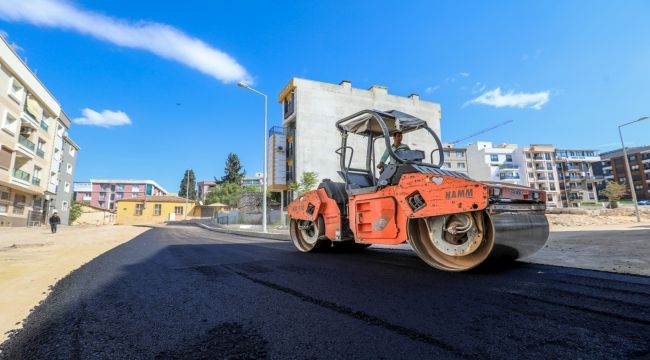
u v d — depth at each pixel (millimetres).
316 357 1638
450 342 1801
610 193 58781
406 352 1682
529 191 4004
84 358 1679
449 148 77500
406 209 4215
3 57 22750
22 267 4691
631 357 1586
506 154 78438
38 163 28891
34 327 2158
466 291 2898
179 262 5125
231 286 3270
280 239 11625
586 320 2125
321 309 2432
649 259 4465
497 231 3465
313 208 6199
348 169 5656
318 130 35875
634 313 2250
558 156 81312
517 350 1688
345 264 4609
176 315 2361
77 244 9180
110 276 3943
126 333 2025
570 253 5242
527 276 3512
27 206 28484
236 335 1957
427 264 4500
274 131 37969
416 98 41531
